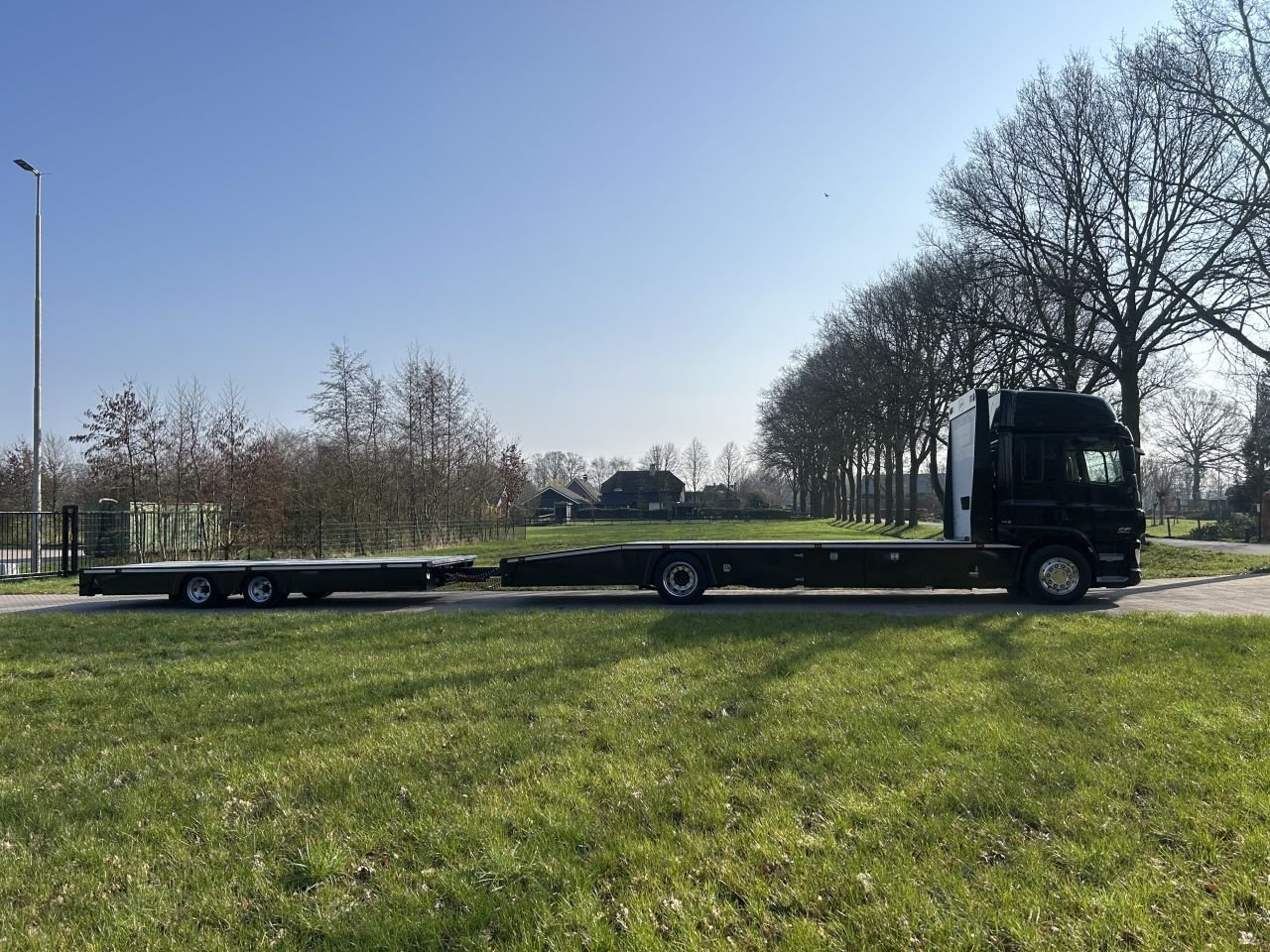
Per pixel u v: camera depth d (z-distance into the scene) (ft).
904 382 118.62
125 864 13.46
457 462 133.18
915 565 44.21
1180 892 11.64
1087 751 17.43
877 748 17.78
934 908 11.26
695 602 45.52
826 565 44.75
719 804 15.06
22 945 11.09
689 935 10.79
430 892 12.18
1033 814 14.29
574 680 24.73
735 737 18.85
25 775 17.98
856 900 11.59
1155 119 77.71
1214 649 27.50
